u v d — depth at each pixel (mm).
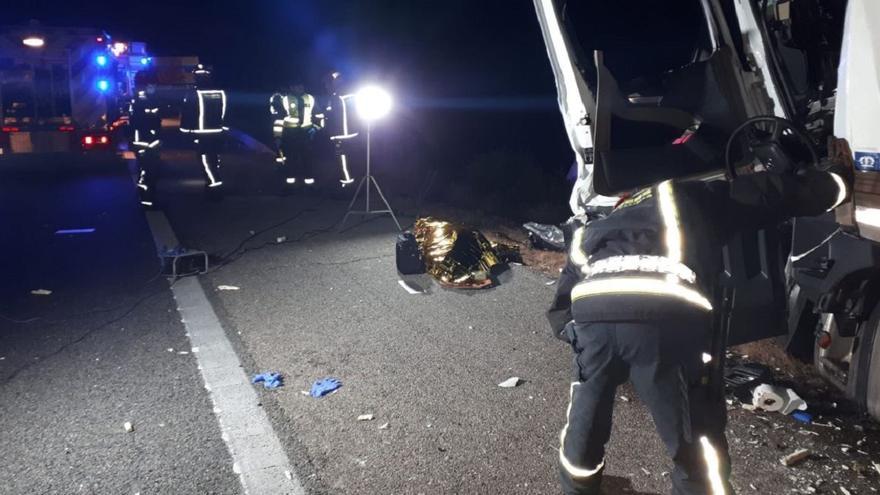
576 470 3166
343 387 4773
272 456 3932
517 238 8523
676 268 2982
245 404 4523
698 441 2969
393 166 14000
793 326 4668
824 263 4105
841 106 3867
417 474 3783
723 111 4090
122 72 17672
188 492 3627
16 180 13836
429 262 7082
